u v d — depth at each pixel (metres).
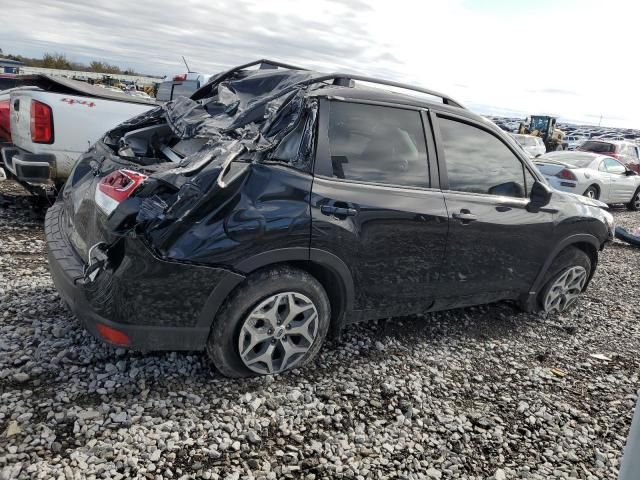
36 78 6.17
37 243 5.05
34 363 2.85
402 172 3.26
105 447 2.30
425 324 4.13
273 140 2.81
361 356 3.46
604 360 3.96
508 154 3.88
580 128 63.16
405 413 2.90
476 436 2.79
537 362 3.77
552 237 4.13
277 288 2.81
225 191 2.60
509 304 4.82
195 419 2.58
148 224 2.48
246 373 2.93
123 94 6.42
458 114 3.60
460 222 3.44
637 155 18.20
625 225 10.92
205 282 2.60
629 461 1.38
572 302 4.78
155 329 2.59
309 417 2.74
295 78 3.42
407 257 3.26
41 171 5.33
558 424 3.01
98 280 2.53
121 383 2.79
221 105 3.45
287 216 2.73
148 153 3.80
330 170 2.96
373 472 2.41
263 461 2.38
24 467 2.13
